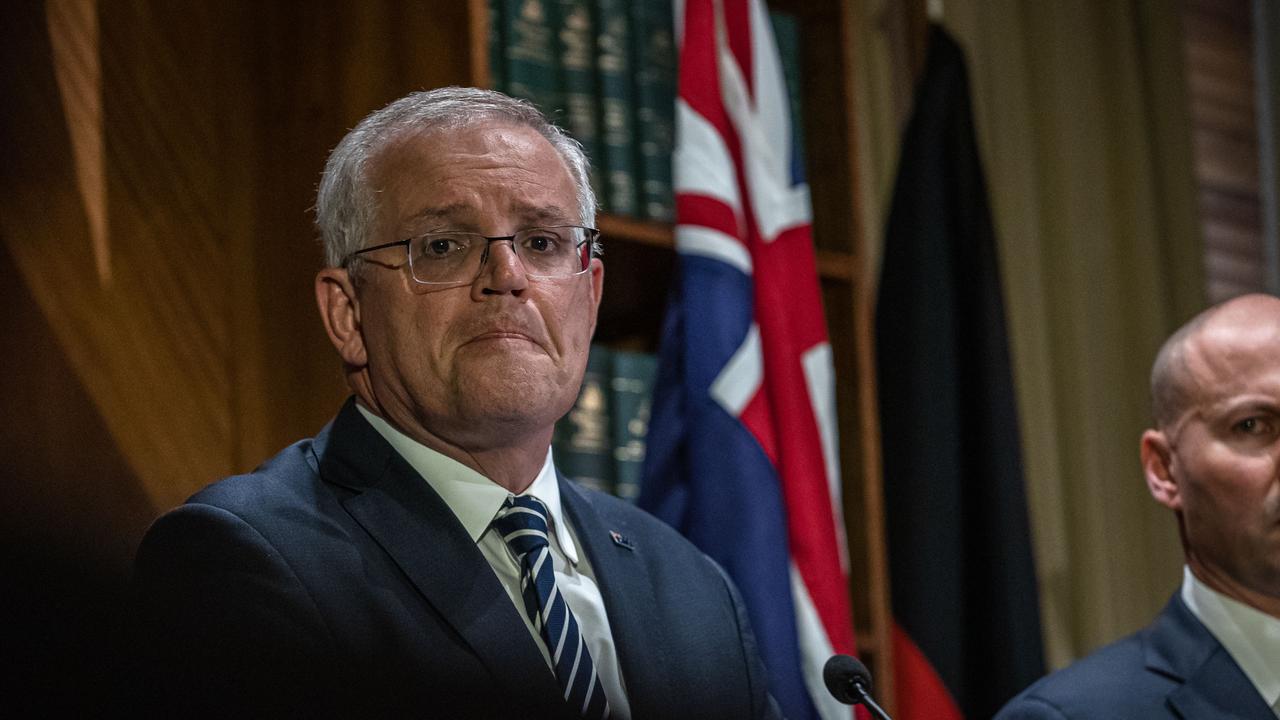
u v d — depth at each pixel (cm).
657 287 347
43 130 283
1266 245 537
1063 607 441
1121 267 486
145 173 296
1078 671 283
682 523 317
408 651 166
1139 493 469
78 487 275
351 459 189
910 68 447
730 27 352
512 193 196
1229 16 549
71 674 47
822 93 374
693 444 317
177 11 305
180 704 63
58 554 46
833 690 196
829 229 367
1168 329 490
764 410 324
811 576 319
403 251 194
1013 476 393
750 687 200
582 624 187
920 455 385
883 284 408
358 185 201
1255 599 282
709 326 321
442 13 288
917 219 406
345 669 64
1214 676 274
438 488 191
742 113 347
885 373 400
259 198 309
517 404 186
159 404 290
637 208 329
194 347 296
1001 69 471
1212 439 286
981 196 415
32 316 275
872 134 441
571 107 324
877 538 350
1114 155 493
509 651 171
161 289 294
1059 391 464
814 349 338
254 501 175
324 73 304
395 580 175
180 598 116
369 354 198
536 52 321
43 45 285
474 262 193
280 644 70
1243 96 545
